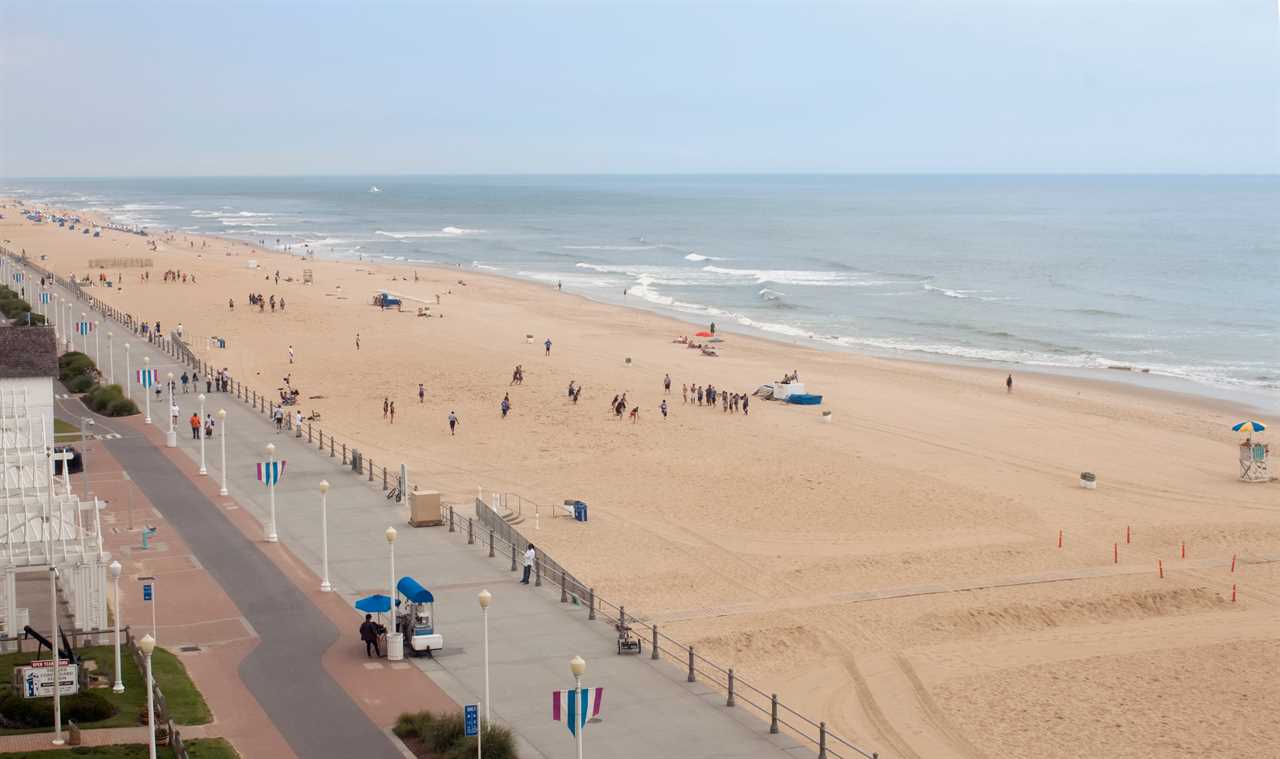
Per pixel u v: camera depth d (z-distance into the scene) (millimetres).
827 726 37188
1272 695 40938
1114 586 51469
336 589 45375
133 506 56938
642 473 70562
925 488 67562
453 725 31594
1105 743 36969
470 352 114188
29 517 41531
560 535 57344
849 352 121562
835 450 77000
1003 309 154250
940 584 51438
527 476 69562
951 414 89562
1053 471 72562
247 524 54219
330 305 145750
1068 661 43750
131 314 134500
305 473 64812
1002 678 42031
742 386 99938
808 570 52938
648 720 34062
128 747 30188
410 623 39344
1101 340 129250
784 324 142000
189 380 93688
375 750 31531
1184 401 96688
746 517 61375
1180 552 56844
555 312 147500
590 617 42562
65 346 106125
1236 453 78312
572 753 31688
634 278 193625
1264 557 56312
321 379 100125
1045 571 53562
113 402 79812
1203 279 187125
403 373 103125
